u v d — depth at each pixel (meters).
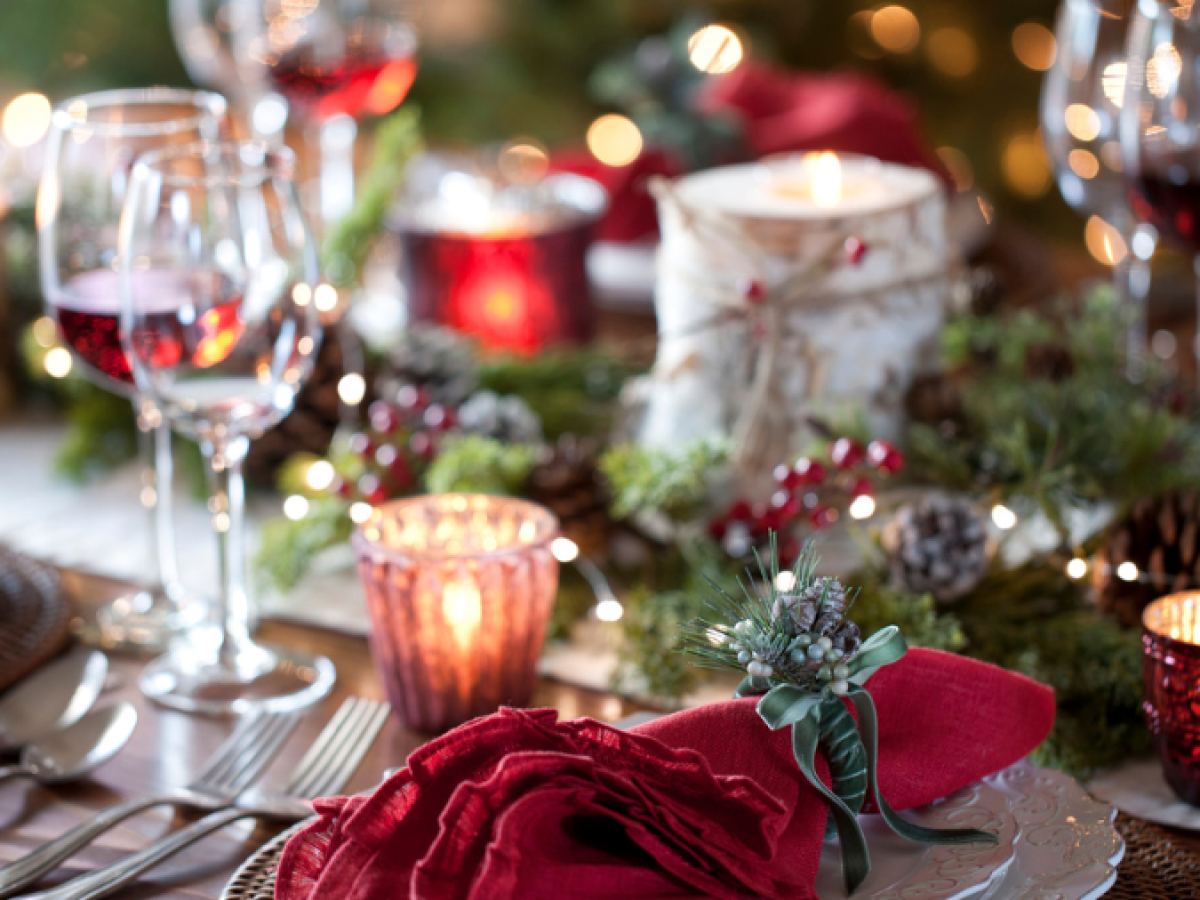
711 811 0.91
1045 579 1.11
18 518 1.27
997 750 0.96
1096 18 1.24
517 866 0.88
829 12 2.31
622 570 1.17
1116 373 1.21
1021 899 0.91
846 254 1.13
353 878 0.90
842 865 0.92
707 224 1.15
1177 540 1.07
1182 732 0.98
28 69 2.24
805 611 0.92
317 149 1.54
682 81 1.54
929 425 1.17
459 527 1.08
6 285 1.41
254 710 1.07
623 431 1.25
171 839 0.96
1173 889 0.94
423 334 1.35
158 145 1.13
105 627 1.13
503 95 2.31
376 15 1.44
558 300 1.40
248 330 1.07
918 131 1.58
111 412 1.32
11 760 1.03
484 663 1.04
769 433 1.15
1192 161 1.11
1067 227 2.38
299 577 1.17
